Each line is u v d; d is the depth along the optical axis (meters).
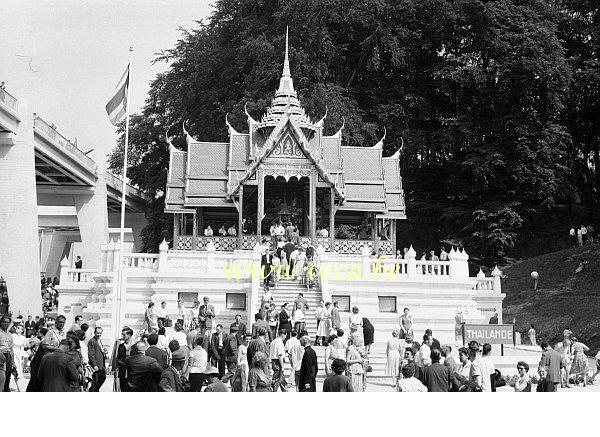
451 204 72.56
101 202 79.56
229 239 49.00
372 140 70.44
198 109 71.31
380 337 38.88
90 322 39.00
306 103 62.38
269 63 63.34
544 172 67.56
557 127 69.25
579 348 30.22
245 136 52.34
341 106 62.62
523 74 67.12
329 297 37.75
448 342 39.41
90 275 46.50
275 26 66.50
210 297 38.91
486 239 67.19
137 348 17.72
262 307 32.22
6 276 56.31
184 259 39.69
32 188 58.00
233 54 68.38
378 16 70.69
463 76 67.56
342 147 53.75
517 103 69.81
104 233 79.56
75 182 76.69
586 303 51.16
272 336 30.22
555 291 56.19
